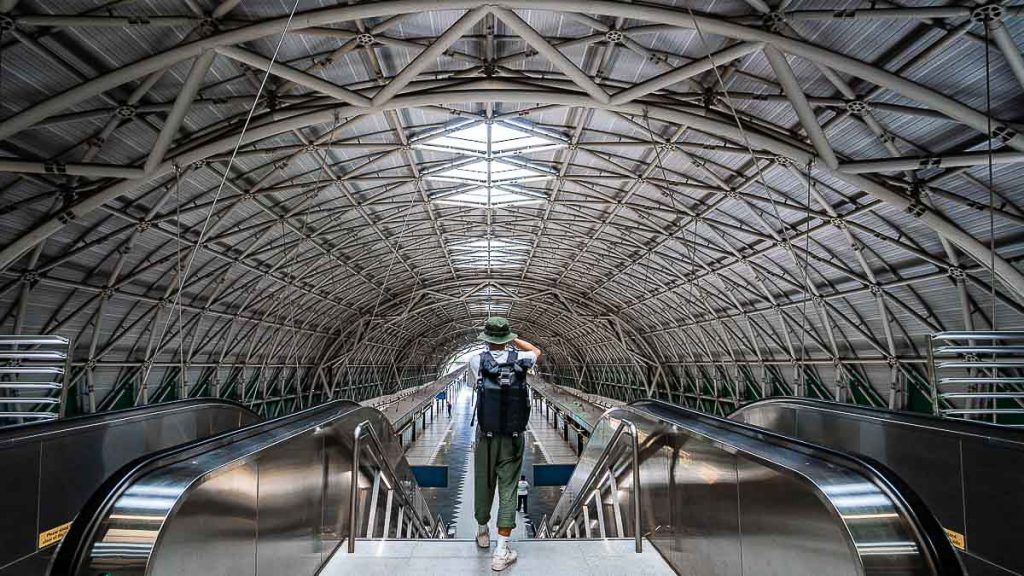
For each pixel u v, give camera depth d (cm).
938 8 1009
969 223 1547
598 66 1515
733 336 3678
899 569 302
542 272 4688
